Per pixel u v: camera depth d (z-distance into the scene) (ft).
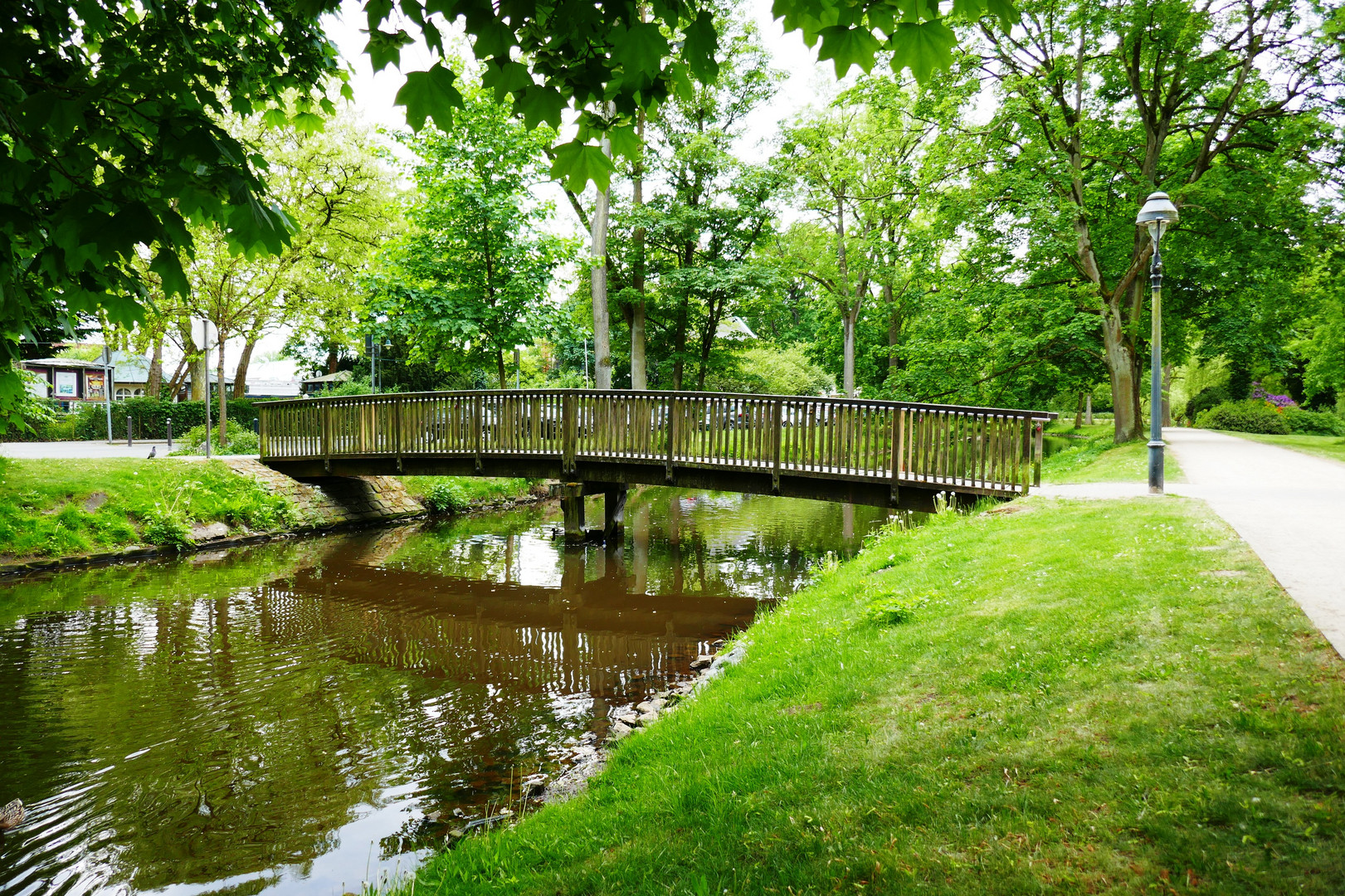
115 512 45.21
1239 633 14.52
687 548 48.32
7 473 44.45
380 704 22.66
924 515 62.03
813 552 46.39
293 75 14.33
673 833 12.00
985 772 11.79
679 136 77.56
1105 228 67.46
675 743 16.08
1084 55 62.80
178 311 78.13
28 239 9.03
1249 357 76.79
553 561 44.60
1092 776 11.00
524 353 135.13
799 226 89.40
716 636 30.07
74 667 25.86
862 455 41.01
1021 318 68.39
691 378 98.27
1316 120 53.16
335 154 88.84
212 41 12.26
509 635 30.25
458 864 12.51
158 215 8.21
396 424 53.47
